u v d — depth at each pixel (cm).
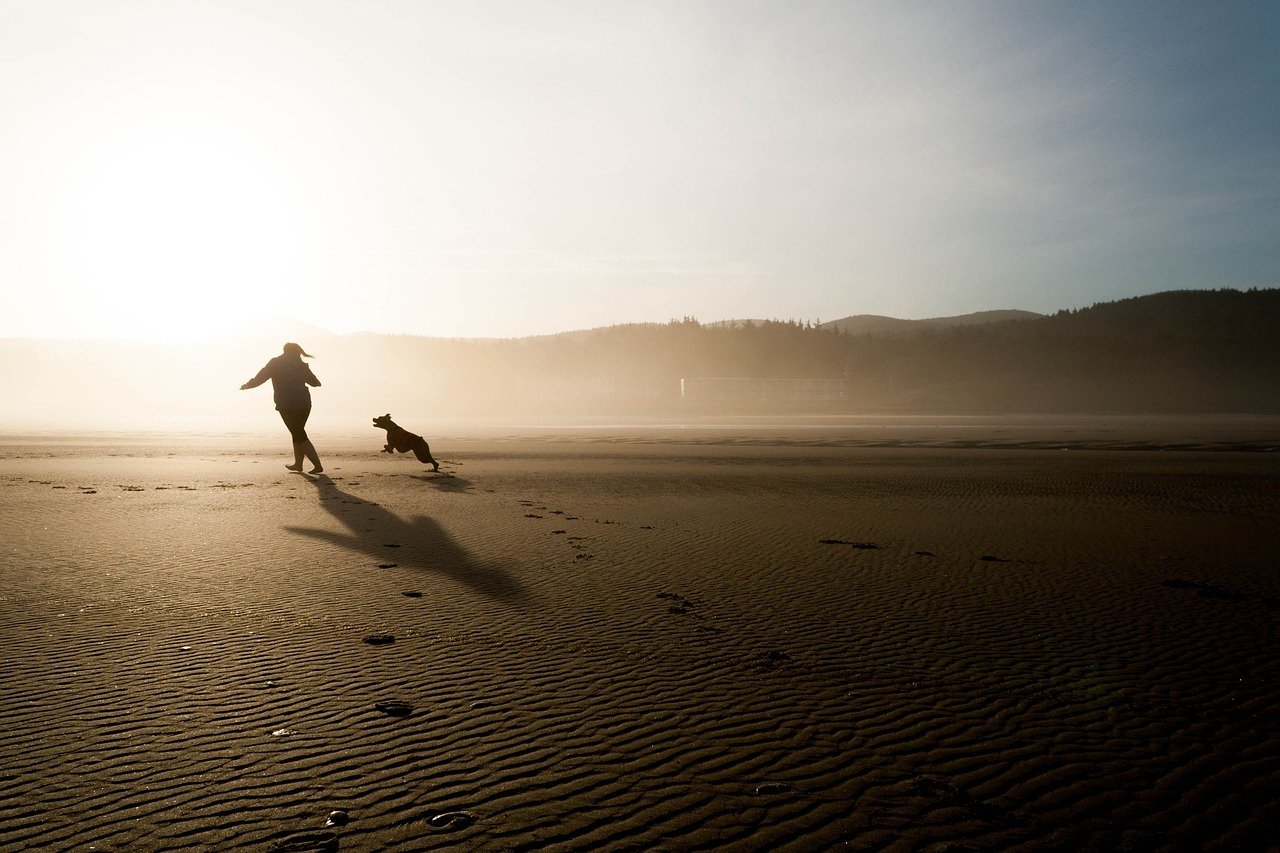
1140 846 301
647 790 338
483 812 317
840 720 421
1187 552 921
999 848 297
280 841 292
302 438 1811
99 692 444
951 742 395
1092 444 3238
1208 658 536
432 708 429
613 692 458
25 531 984
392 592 693
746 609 654
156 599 657
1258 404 11788
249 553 860
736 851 291
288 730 396
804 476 1812
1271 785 352
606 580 755
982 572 806
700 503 1338
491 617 617
